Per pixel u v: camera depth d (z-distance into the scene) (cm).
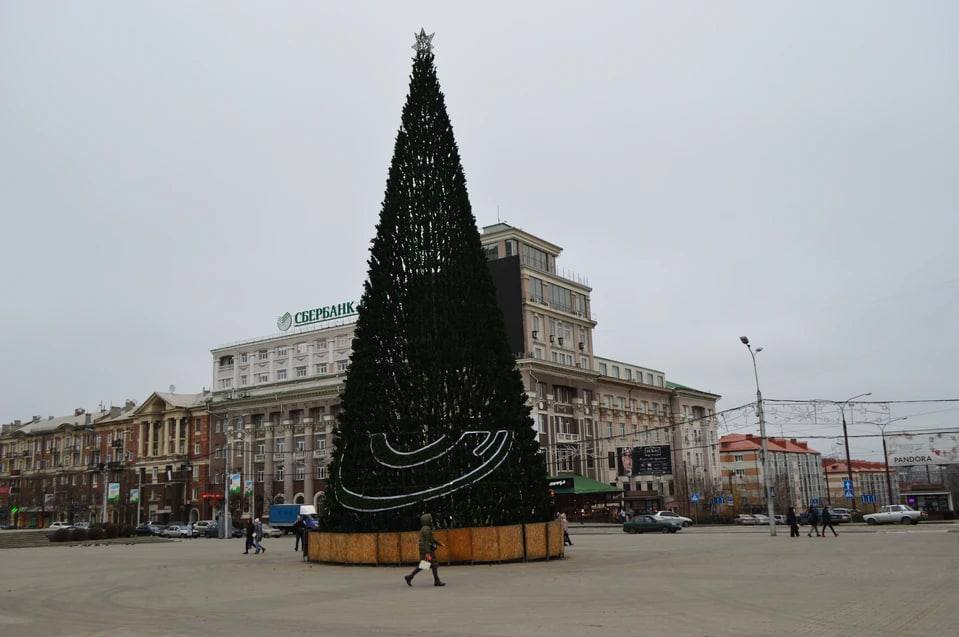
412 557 2797
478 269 3158
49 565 3431
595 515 8088
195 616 1620
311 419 9419
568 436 8525
